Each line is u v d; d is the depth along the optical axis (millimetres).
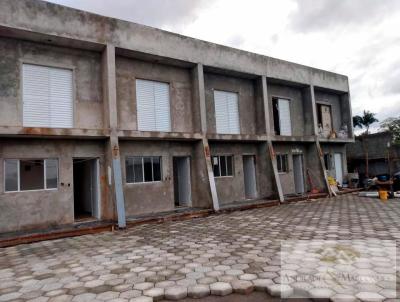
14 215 9438
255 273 5191
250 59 15422
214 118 14711
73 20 10328
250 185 16297
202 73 13500
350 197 16688
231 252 6535
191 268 5609
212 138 13586
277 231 8508
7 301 4547
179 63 13148
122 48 11297
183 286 4789
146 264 6000
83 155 10859
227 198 14789
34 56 10219
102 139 11133
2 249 8039
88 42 10633
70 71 10938
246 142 15672
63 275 5602
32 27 9570
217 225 9961
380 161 23297
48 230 9352
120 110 11797
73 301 4449
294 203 15203
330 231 8141
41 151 10070
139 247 7438
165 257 6426
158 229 9758
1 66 9641
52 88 10539
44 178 10141
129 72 12172
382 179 17688
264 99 15828
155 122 12781
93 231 9617
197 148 13547
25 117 9969
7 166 9570
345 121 21297
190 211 12102
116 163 10609
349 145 24875
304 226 9039
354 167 24328
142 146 12266
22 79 9984
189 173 13695
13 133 9000
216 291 4562
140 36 11750
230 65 14539
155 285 4898
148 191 12242
